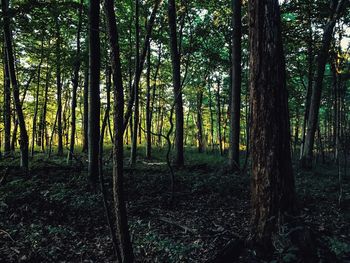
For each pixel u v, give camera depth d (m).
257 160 5.69
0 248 6.79
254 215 5.69
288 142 5.64
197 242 6.80
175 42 16.73
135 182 12.70
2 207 9.35
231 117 15.86
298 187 11.91
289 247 5.00
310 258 4.86
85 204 9.69
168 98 36.22
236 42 15.65
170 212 9.32
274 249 5.25
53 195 10.29
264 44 5.56
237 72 15.73
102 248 7.00
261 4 5.58
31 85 25.47
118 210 4.32
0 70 26.03
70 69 18.45
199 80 29.09
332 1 16.11
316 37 16.92
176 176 13.84
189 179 13.25
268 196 5.52
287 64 19.73
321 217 8.16
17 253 6.59
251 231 5.67
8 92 18.92
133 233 7.41
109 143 32.72
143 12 16.31
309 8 15.21
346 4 15.68
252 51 5.73
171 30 16.64
